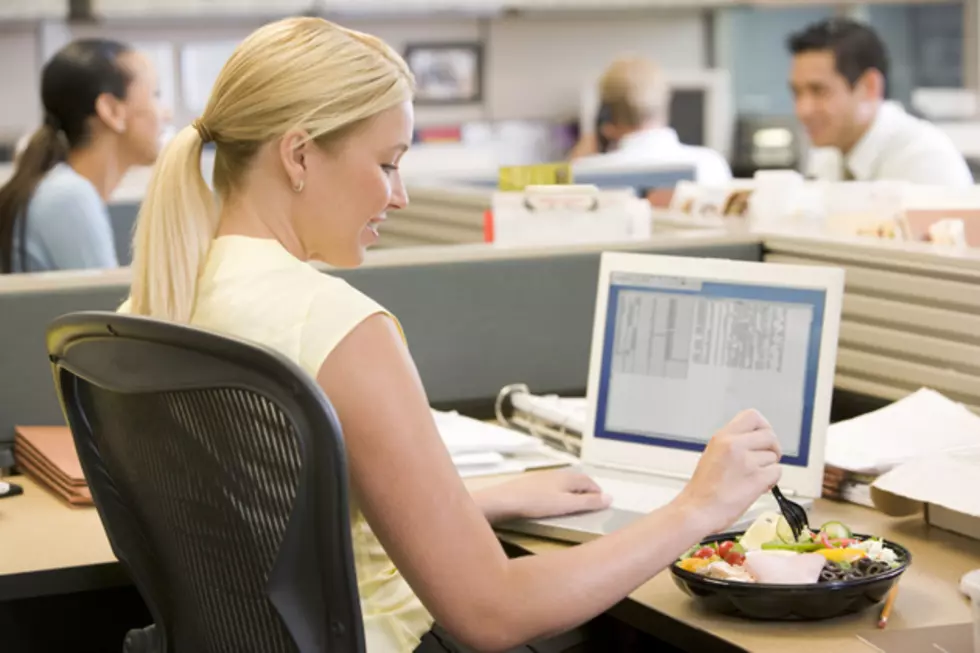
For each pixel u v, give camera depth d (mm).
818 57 4465
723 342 2107
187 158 1640
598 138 6199
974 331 2234
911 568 1742
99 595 2373
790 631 1531
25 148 3590
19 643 2324
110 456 1588
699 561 1649
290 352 1508
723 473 1625
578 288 2711
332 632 1334
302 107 1578
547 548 1847
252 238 1617
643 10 7332
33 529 1966
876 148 4496
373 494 1485
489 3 6898
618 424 2182
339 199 1618
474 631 1485
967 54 7324
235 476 1382
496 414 2637
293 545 1321
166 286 1618
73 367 1530
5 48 6371
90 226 3490
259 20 6703
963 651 1464
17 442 2320
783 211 3078
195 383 1348
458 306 2625
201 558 1486
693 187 3367
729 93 7309
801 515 1720
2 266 3461
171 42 6617
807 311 2049
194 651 1582
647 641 2113
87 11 6312
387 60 1627
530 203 2832
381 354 1504
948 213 2566
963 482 1845
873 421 2166
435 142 6988
